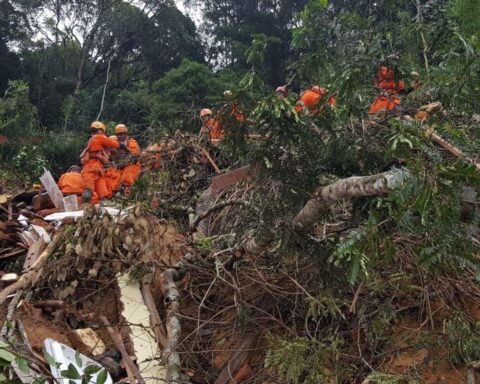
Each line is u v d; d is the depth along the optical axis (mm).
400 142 2570
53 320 3840
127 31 26156
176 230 5652
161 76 27344
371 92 4160
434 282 3766
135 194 6613
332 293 3732
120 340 3730
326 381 3223
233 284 4074
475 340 3262
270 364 3426
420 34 4824
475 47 3082
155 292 4406
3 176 10148
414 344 3416
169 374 3305
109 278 4312
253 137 3510
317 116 3480
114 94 21984
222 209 5680
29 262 4289
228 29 23406
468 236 2447
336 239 3521
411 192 2348
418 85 4309
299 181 3463
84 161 7320
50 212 6285
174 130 7215
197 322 3953
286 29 22453
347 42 4500
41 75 24531
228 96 3408
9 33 24828
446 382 3252
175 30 26406
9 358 2811
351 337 3717
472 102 2990
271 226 3617
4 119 14273
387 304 3635
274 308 4082
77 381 3066
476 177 2186
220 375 3635
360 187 2799
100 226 4105
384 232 2898
